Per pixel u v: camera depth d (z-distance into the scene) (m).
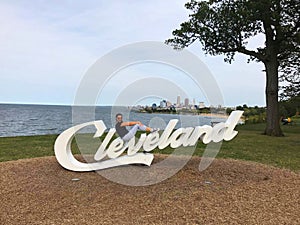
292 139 19.22
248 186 6.63
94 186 6.39
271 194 6.23
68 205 5.44
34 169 7.66
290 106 43.00
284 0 19.47
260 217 5.14
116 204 5.47
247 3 19.52
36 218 4.96
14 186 6.42
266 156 12.52
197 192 6.09
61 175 7.13
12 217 5.00
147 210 5.23
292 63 24.92
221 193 6.11
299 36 19.42
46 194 5.96
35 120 46.78
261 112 38.50
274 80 21.62
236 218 5.05
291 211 5.46
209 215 5.11
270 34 21.33
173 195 5.90
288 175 7.85
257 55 22.03
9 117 54.41
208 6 21.05
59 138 7.41
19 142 16.44
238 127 29.89
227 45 21.86
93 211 5.19
